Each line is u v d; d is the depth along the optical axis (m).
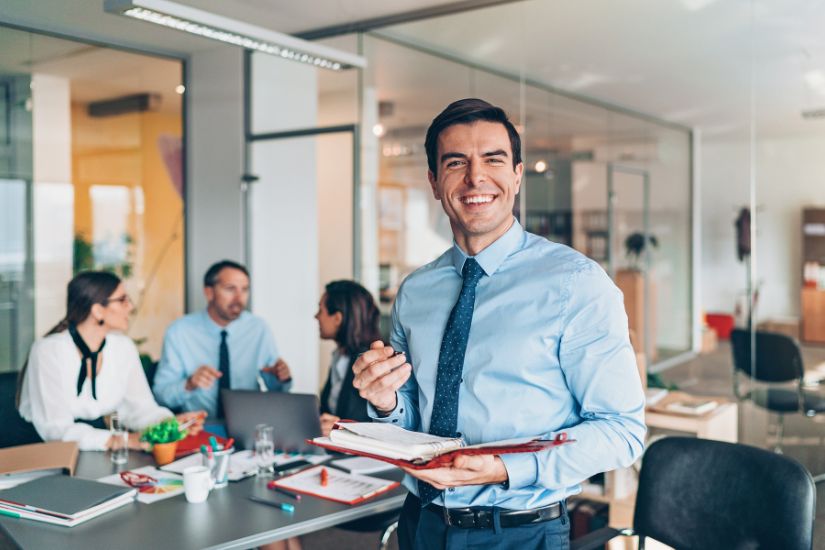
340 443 1.30
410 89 4.66
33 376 2.95
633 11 4.03
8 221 4.55
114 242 5.05
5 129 4.49
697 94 4.55
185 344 3.69
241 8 4.38
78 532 2.02
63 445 2.65
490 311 1.43
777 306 3.63
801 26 3.55
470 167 1.40
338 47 4.89
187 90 5.36
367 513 2.21
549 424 1.38
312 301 4.95
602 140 5.48
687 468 2.14
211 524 2.07
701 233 4.84
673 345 5.48
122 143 5.05
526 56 4.56
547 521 1.40
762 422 3.65
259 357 3.82
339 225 4.84
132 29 4.62
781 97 3.67
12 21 4.38
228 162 5.17
